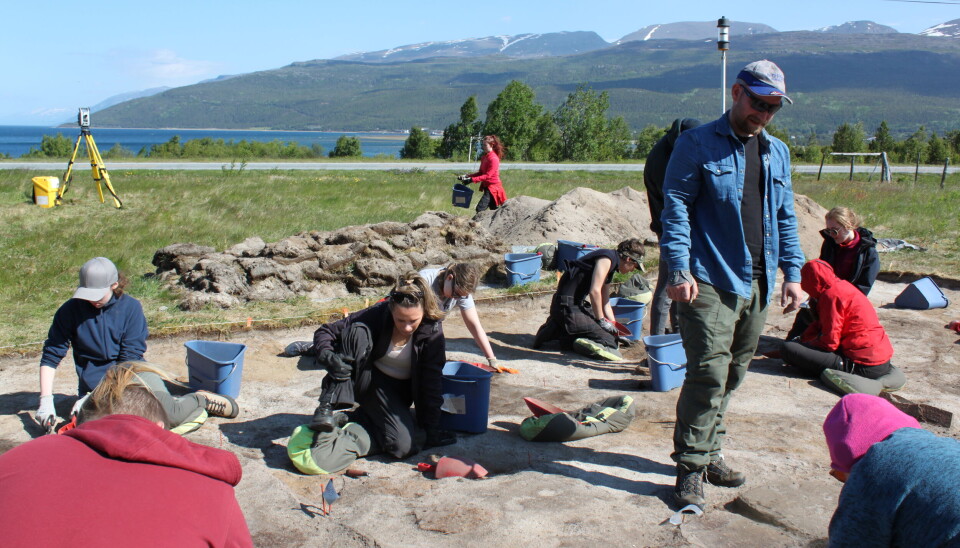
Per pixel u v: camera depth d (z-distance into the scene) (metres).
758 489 3.92
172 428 4.61
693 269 3.74
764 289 3.85
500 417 5.23
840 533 2.30
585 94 66.50
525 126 61.94
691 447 3.79
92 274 4.62
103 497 1.86
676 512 3.74
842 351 5.98
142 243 11.22
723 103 9.15
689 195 3.77
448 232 9.90
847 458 2.41
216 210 15.12
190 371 5.31
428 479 4.17
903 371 6.41
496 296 8.64
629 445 4.75
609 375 6.28
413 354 4.43
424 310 4.32
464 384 4.76
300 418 5.11
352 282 8.62
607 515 3.69
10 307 7.74
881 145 67.75
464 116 61.97
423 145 63.31
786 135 60.06
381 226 9.53
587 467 4.35
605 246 11.73
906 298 8.68
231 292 7.97
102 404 2.20
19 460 1.92
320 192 19.64
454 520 3.61
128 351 4.84
